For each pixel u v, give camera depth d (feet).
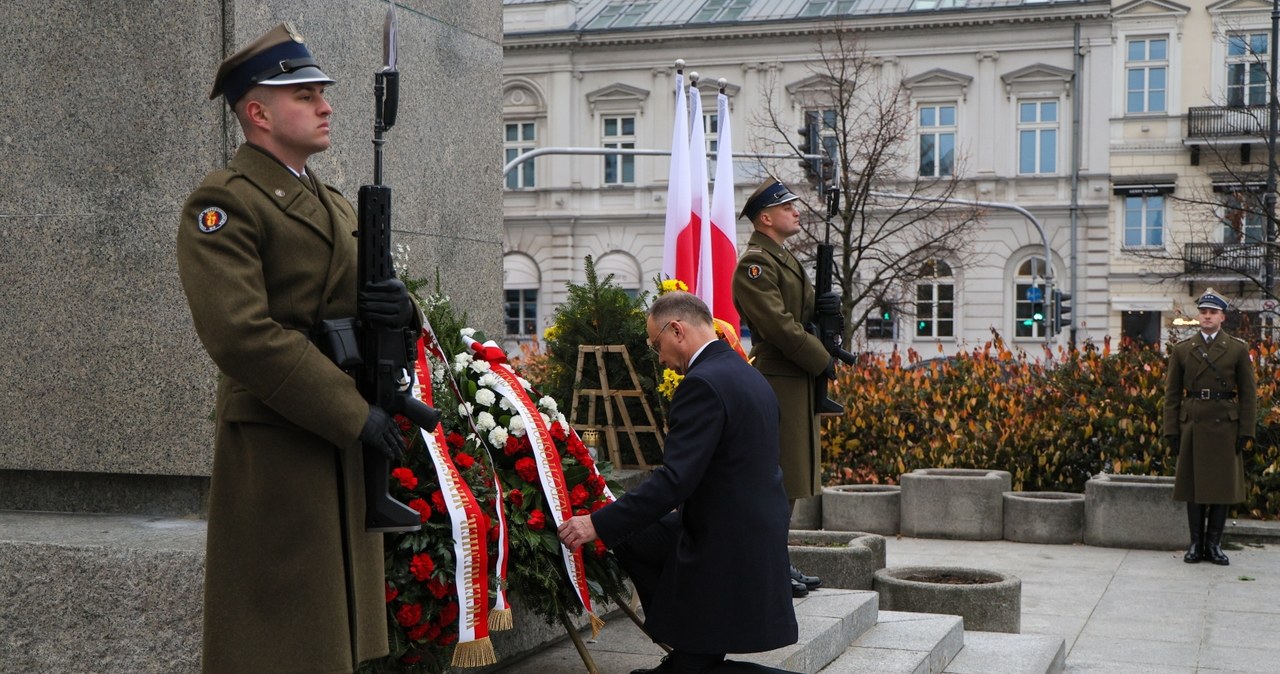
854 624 19.02
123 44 15.01
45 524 14.58
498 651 15.05
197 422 14.80
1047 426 38.50
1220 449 31.09
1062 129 119.03
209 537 10.51
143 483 15.38
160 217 14.89
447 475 12.62
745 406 13.84
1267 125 110.22
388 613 12.49
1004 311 119.96
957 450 39.11
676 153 26.96
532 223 132.46
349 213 11.47
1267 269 75.51
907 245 98.37
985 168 120.26
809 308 20.89
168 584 12.80
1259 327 68.49
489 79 20.16
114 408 15.14
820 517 37.01
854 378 41.27
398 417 12.82
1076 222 118.62
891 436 40.16
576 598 14.42
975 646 20.93
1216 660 22.24
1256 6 113.09
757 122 118.62
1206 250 108.37
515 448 14.25
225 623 10.32
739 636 13.60
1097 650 22.97
